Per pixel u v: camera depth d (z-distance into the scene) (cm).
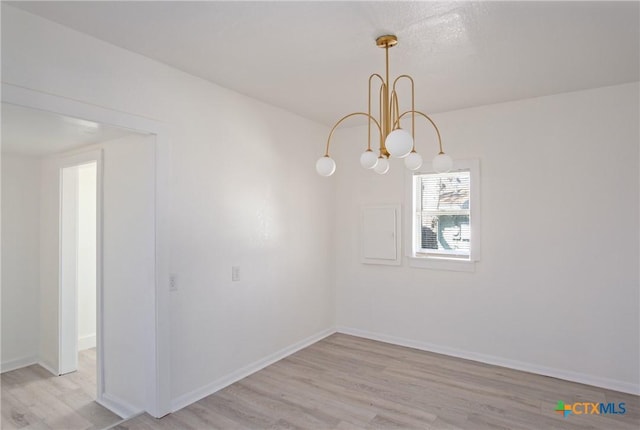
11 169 365
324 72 283
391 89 321
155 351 259
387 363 359
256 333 345
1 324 359
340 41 234
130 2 191
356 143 445
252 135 342
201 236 293
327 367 350
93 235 440
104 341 301
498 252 356
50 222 370
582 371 319
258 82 304
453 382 317
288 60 262
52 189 366
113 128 245
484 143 364
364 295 438
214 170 305
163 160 265
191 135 286
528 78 295
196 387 289
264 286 355
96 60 229
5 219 362
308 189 416
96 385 318
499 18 206
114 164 293
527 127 344
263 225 354
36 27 203
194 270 288
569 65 269
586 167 319
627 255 303
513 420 258
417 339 402
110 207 295
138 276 271
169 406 266
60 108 212
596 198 315
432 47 241
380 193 426
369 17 205
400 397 291
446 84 308
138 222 271
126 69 245
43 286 378
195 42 236
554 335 331
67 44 216
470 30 219
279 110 375
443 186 392
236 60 262
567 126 327
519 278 347
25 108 201
